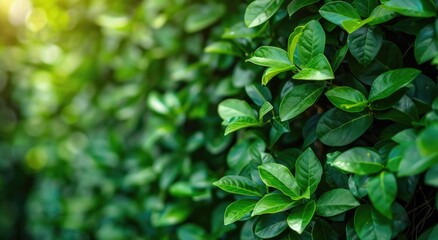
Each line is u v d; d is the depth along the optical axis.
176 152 0.96
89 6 1.25
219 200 0.89
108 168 1.17
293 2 0.68
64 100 1.37
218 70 0.92
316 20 0.65
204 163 0.93
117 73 1.14
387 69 0.66
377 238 0.60
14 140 1.55
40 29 1.39
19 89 1.51
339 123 0.66
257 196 0.70
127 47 1.14
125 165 1.10
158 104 0.94
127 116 1.10
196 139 0.92
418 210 0.67
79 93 1.33
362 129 0.64
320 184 0.68
